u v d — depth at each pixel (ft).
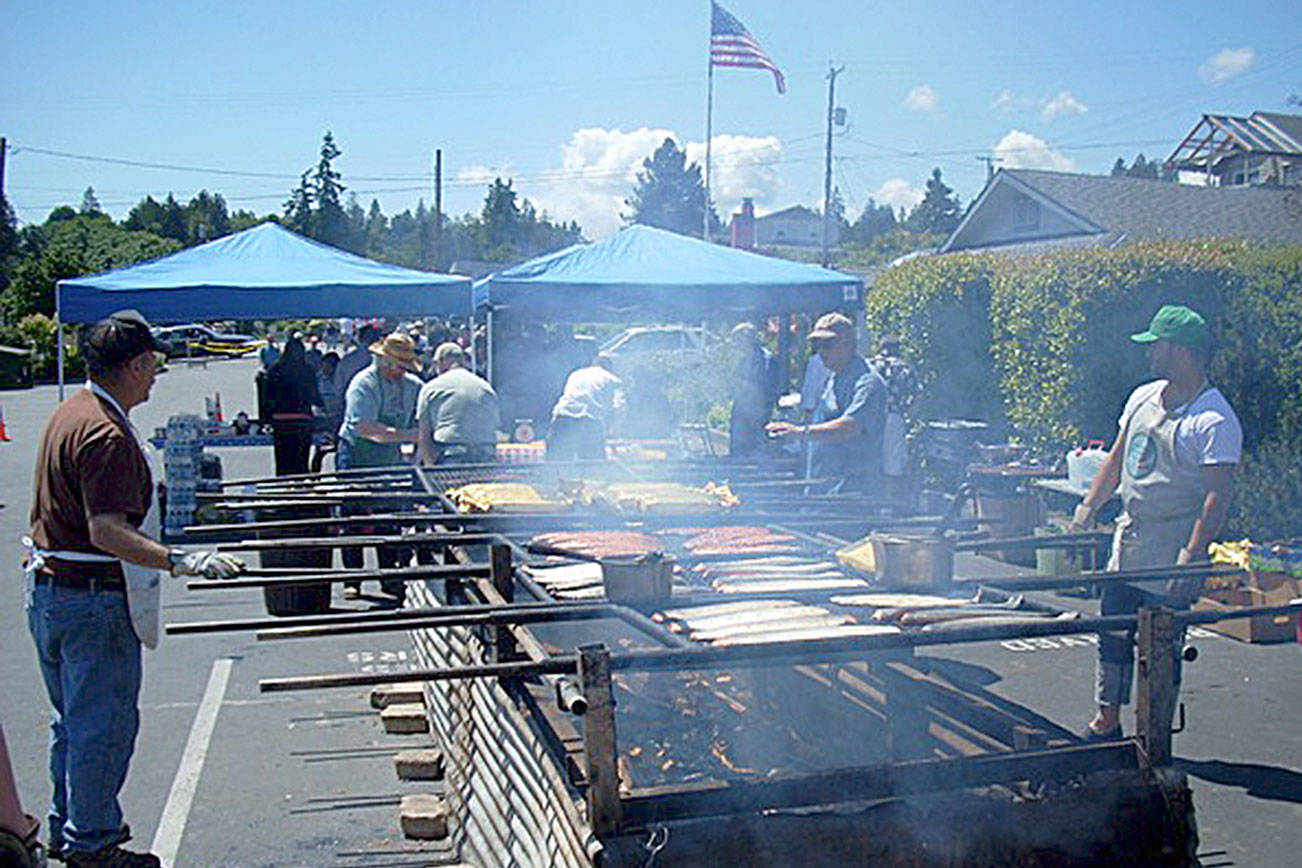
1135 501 14.24
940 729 9.81
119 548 11.18
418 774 15.21
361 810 14.29
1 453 55.62
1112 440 31.45
